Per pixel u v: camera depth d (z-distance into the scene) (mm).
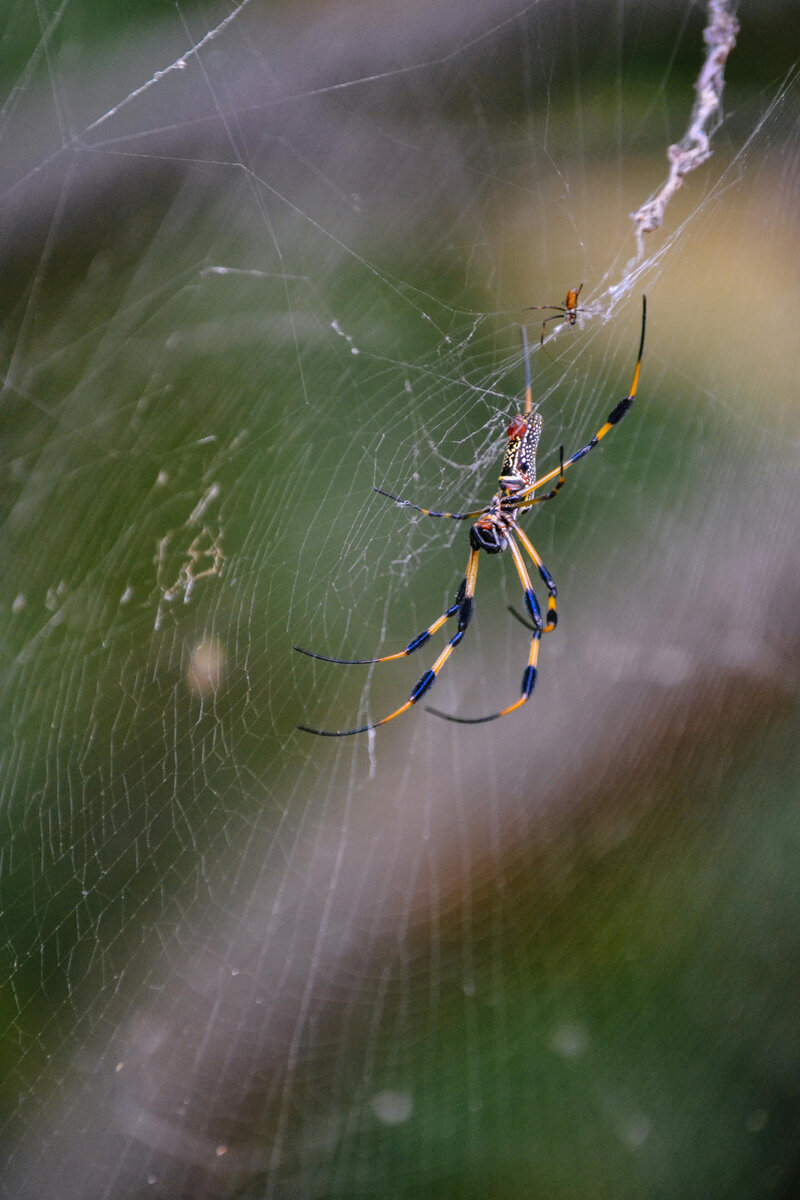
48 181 645
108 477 664
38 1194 634
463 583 659
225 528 666
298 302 674
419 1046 672
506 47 672
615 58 678
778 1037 668
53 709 651
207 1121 656
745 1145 654
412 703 651
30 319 658
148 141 648
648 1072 666
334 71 665
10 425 658
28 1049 644
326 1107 661
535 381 679
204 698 665
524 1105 660
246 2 653
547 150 683
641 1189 649
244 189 664
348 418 673
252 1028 670
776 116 677
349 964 686
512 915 696
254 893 686
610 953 686
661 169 689
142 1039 659
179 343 669
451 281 682
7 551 654
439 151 678
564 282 683
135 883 665
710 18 664
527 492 656
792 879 692
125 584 662
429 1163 654
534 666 655
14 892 645
